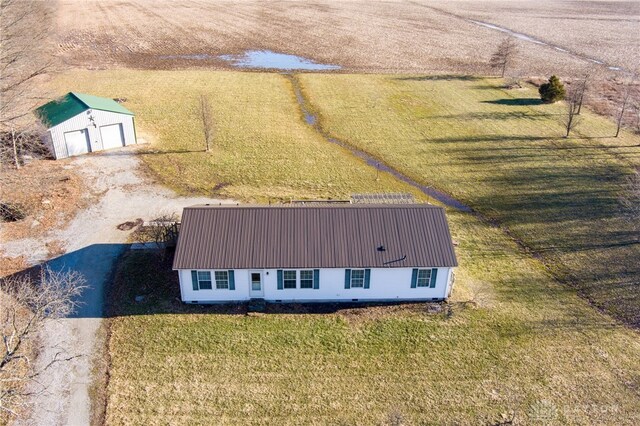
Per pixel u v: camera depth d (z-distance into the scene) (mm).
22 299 20672
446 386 20609
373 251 24422
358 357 21906
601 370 21500
